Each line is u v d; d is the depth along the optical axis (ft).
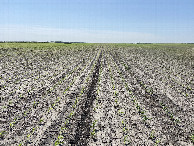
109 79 70.08
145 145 28.40
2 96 44.73
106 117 37.27
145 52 205.05
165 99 49.85
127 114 39.32
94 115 37.81
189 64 121.39
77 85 59.36
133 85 63.10
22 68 81.87
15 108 38.83
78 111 39.22
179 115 39.86
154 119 37.52
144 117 38.22
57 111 38.68
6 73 69.56
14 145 26.43
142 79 72.59
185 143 29.58
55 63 102.32
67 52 170.91
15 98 44.29
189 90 59.36
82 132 31.17
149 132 32.35
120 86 61.00
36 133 29.99
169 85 64.80
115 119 36.70
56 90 52.95
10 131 30.04
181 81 71.77
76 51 187.21
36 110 38.65
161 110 42.19
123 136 30.60
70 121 34.63
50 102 43.52
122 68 95.76
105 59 131.23
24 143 27.07
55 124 33.24
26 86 54.80
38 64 95.30
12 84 55.67
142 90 57.57
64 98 46.68
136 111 41.14
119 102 46.19
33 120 34.27
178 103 47.09
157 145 28.53
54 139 28.66
